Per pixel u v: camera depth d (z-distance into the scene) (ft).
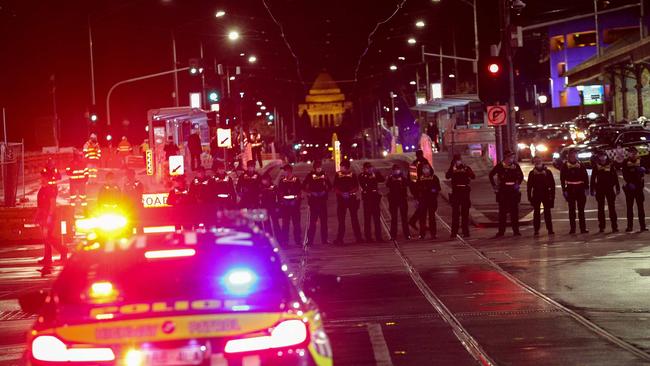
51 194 107.86
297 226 126.00
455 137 243.81
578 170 117.70
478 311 65.16
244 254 32.65
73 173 188.34
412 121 620.49
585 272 83.15
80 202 187.11
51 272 108.68
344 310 68.49
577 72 342.03
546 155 256.93
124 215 55.01
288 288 30.07
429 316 64.08
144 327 26.94
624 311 62.95
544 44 454.81
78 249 33.09
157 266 32.81
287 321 27.45
